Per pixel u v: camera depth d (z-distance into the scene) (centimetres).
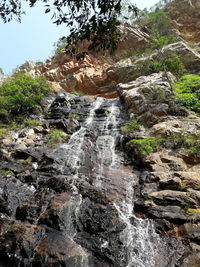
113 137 838
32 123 937
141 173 600
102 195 484
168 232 411
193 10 2648
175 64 1302
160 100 933
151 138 713
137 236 410
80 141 770
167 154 635
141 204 480
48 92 1328
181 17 2619
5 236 377
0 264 342
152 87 1032
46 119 1034
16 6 461
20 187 526
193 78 1155
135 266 364
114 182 565
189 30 2470
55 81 1948
